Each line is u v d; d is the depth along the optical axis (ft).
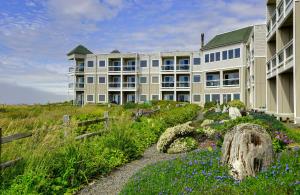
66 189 22.94
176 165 24.75
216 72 154.71
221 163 23.06
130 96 180.96
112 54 178.91
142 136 42.32
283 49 63.26
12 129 26.63
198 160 25.13
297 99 53.67
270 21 80.48
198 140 40.63
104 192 23.12
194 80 165.17
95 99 183.21
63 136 28.04
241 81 138.00
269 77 83.56
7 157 21.29
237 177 20.26
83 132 38.06
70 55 187.32
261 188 16.19
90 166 26.78
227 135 22.77
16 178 20.40
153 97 174.19
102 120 39.60
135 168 30.30
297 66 53.88
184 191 17.67
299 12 54.03
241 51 137.90
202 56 161.27
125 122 39.93
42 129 24.53
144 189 19.62
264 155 20.51
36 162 22.26
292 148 28.78
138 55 177.17
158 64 173.47
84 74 185.98
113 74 178.91
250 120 41.06
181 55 166.81
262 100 102.47
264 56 102.73
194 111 99.91
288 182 16.57
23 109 91.04
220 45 147.64
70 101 189.26
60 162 23.90
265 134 21.12
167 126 55.16
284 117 66.59
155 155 36.65
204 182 19.40
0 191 19.19
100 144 32.68
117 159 31.09
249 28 145.69
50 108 96.94
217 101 141.90
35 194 19.88
